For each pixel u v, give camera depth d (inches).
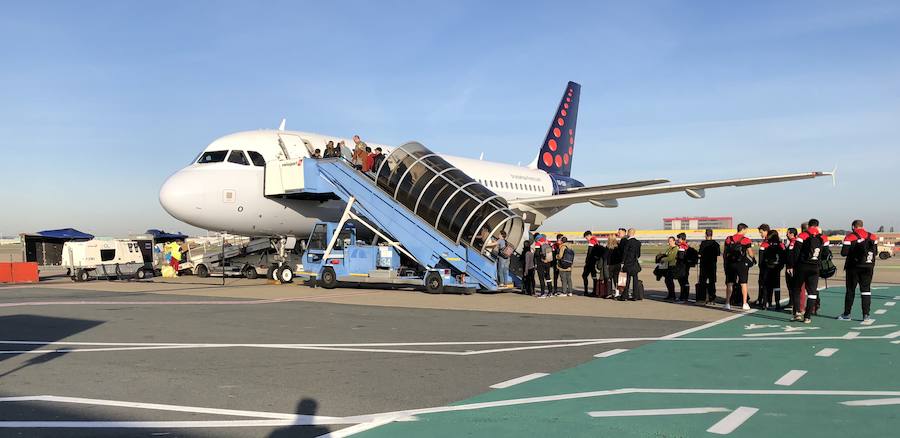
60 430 211.9
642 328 454.3
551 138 1574.8
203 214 847.7
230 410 235.8
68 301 665.6
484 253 757.9
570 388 268.4
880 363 319.6
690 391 261.4
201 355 348.2
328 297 707.4
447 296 724.7
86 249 1043.9
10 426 216.5
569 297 719.1
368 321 496.4
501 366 316.2
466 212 741.3
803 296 581.3
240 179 865.5
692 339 400.8
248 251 1142.3
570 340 398.3
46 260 1338.6
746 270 576.4
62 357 343.3
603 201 1053.8
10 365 321.4
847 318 498.0
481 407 238.2
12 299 696.4
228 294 747.4
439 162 800.9
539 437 200.7
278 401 248.8
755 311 571.2
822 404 239.1
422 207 775.7
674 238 677.3
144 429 212.5
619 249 692.1
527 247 746.8
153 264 1171.9
